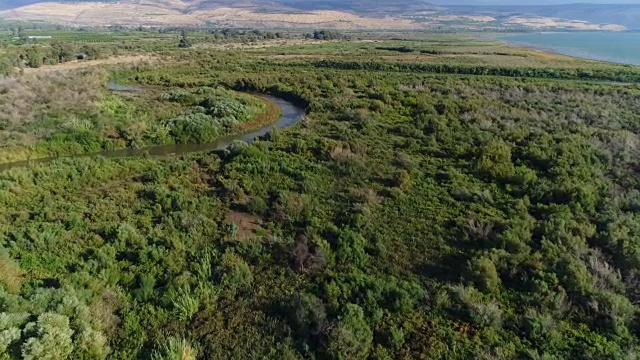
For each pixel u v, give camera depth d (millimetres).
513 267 14727
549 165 23297
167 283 14289
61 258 15695
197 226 17922
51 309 12141
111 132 32469
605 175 22531
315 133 32281
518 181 21750
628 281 14094
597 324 12477
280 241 16797
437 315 12898
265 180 23297
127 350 11570
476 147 26328
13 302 12133
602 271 14258
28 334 11023
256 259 15859
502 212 19031
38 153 28922
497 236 16438
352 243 16469
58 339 10844
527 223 17469
